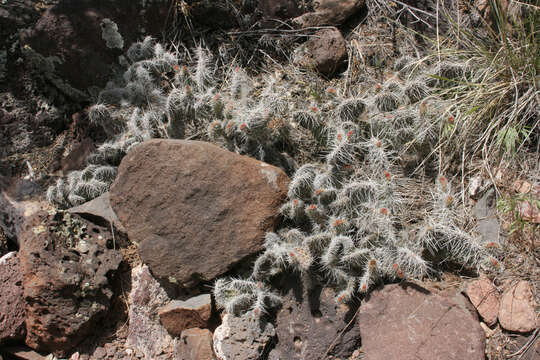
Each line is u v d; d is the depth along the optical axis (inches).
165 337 120.3
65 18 144.1
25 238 121.5
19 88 148.8
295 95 140.4
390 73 140.7
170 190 119.0
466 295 106.3
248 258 116.7
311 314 111.3
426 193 121.3
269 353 111.6
